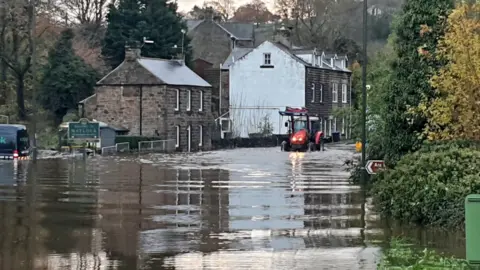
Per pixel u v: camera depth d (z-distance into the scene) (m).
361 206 21.55
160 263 13.16
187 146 68.56
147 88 65.75
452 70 20.48
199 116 70.50
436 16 23.20
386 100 24.97
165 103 65.44
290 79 78.69
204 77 82.00
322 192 25.67
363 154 27.83
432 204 17.25
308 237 15.99
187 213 20.08
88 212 20.20
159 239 15.78
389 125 24.34
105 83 66.81
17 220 18.58
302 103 78.25
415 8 23.61
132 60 66.56
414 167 18.97
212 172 36.03
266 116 79.12
